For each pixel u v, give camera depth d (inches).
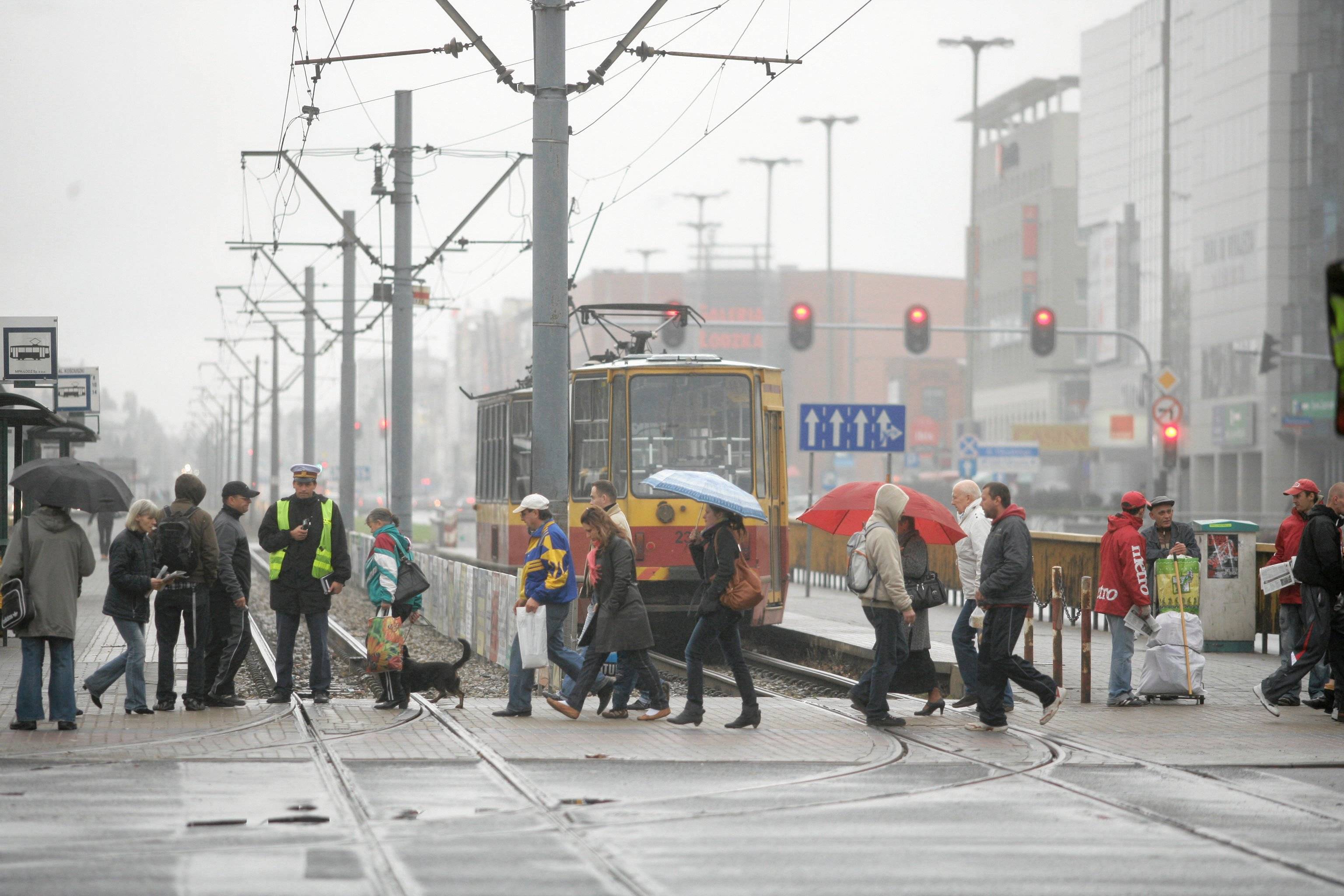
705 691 2343.8
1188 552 2025.1
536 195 2269.9
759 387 2810.0
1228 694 2095.2
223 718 1814.7
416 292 4372.5
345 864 1043.3
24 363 2822.3
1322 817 1250.6
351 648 2957.7
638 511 2753.4
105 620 3339.1
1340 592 1820.9
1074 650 2706.7
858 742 1667.1
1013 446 5629.9
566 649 1898.4
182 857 1065.5
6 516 2733.8
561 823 1198.3
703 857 1082.1
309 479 1961.1
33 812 1226.0
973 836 1164.5
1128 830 1189.7
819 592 4340.6
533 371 2284.7
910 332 4771.2
